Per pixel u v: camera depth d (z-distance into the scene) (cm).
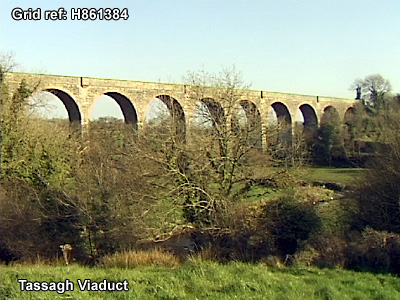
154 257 1298
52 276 923
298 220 1485
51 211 1572
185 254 1439
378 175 1555
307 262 1235
